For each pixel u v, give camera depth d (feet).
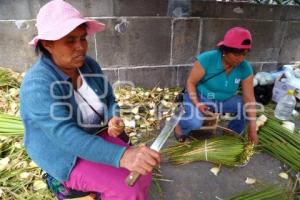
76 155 4.46
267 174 7.68
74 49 4.44
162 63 11.12
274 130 8.72
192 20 10.44
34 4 9.61
